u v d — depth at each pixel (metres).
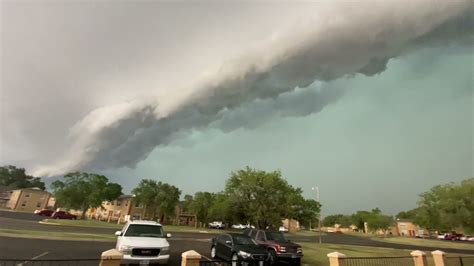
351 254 21.77
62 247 15.00
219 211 63.97
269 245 14.63
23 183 118.75
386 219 92.88
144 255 10.12
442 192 27.25
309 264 15.49
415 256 11.94
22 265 10.55
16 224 27.72
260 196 34.66
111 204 78.19
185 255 7.25
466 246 45.91
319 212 41.50
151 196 71.81
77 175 63.09
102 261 6.32
